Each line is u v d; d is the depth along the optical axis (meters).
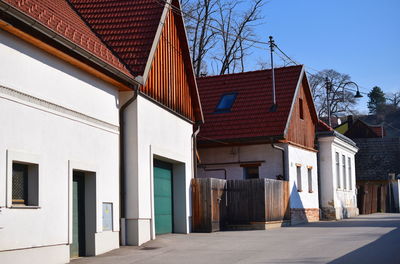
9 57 13.02
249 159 31.52
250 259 14.99
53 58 14.88
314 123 36.66
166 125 22.44
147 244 19.16
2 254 12.42
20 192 13.62
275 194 28.20
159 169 22.91
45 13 16.09
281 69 34.09
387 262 13.81
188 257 15.78
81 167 16.08
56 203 14.68
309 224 30.41
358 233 22.20
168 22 23.25
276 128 30.70
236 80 34.62
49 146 14.49
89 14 21.58
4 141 12.67
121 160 19.12
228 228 26.83
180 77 24.56
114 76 17.75
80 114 16.20
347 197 40.81
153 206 20.44
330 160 37.09
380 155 57.16
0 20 12.37
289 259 14.71
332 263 13.74
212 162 32.06
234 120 31.92
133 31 20.53
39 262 13.80
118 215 18.38
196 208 24.84
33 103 13.86
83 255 16.64
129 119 19.28
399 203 56.00
